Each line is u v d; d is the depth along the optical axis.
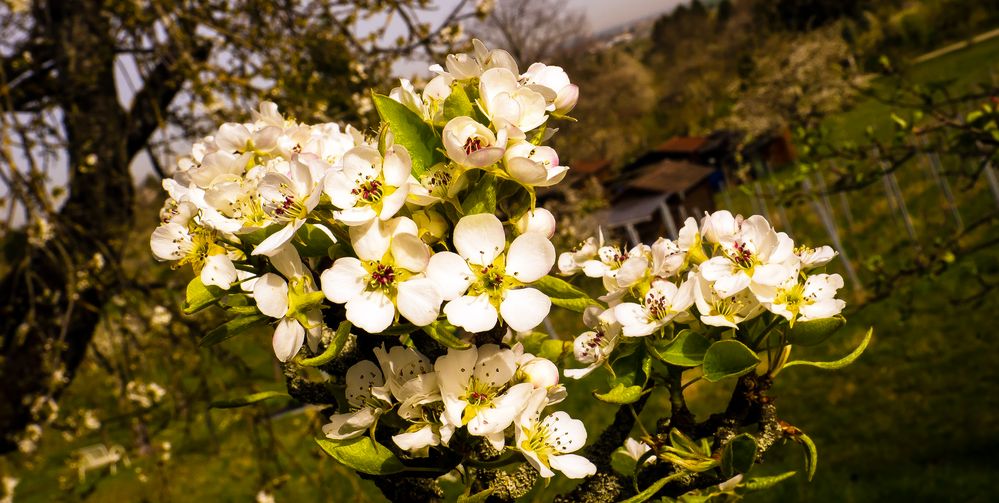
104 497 11.09
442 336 1.17
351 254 1.24
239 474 6.37
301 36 5.48
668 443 1.38
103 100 5.44
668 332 1.38
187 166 1.58
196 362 5.28
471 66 1.35
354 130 1.56
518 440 1.22
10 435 5.20
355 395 1.32
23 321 5.23
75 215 5.20
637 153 51.66
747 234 1.37
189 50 5.19
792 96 36.47
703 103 54.38
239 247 1.32
